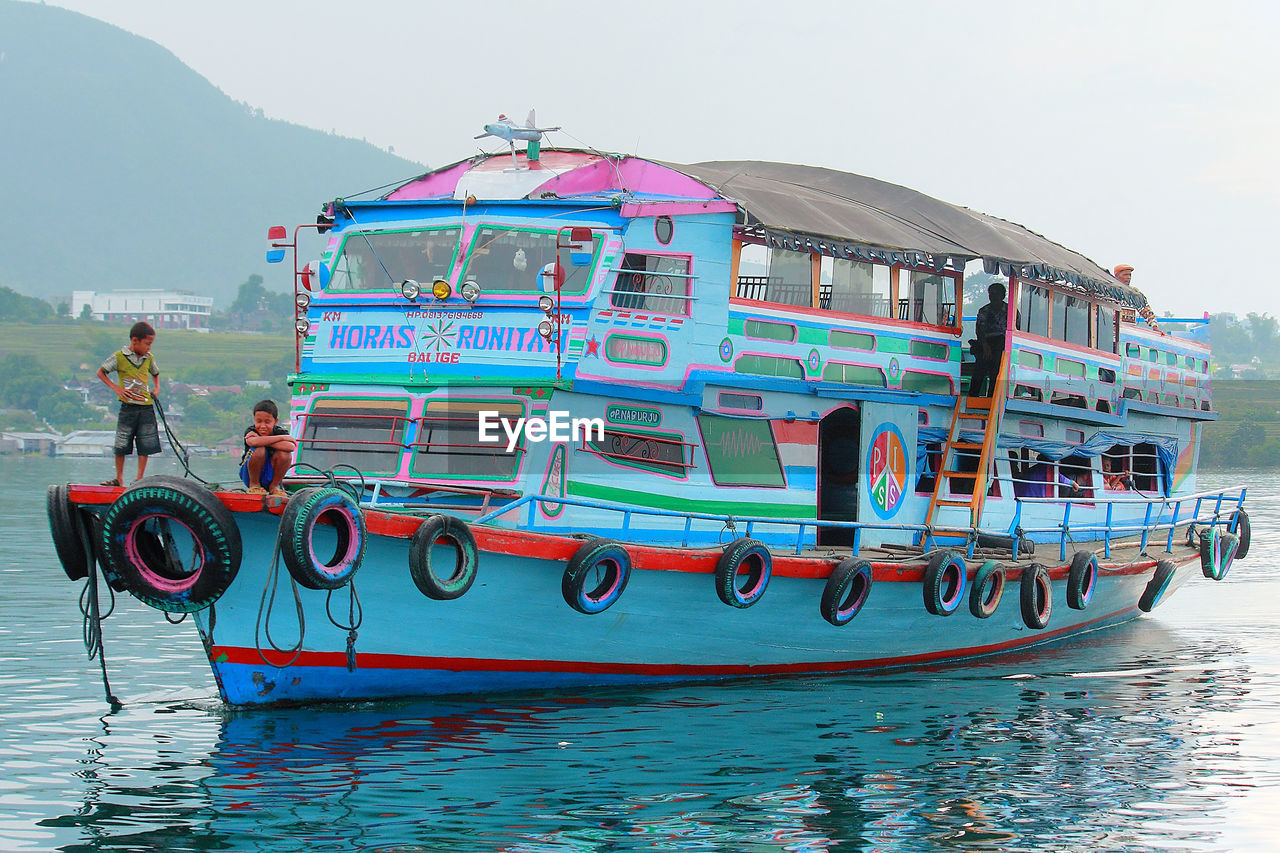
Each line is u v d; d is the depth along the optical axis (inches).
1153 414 800.9
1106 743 468.1
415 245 518.9
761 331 544.4
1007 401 642.8
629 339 496.7
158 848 335.9
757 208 528.1
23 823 352.8
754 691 531.8
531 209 505.4
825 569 527.5
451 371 498.0
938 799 394.6
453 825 354.6
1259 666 629.3
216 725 446.6
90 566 418.6
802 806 382.0
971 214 715.4
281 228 534.6
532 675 484.4
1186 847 357.4
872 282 605.0
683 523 522.9
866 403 592.7
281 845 338.3
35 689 518.9
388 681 456.1
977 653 642.2
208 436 4990.2
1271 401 4055.1
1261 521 1569.9
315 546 412.8
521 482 477.1
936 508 635.5
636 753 426.6
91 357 6958.7
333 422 513.7
